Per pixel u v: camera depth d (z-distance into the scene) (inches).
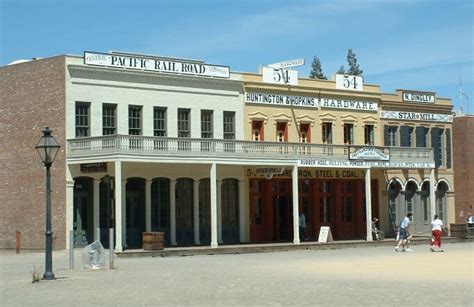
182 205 1870.1
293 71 2105.1
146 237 1574.8
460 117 2546.8
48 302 772.0
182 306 724.0
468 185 2519.7
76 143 1688.0
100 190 1737.2
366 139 2263.8
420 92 2393.0
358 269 1167.0
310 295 803.4
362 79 2258.9
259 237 2018.9
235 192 1975.9
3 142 1841.8
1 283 982.4
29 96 1790.1
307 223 2119.8
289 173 2073.1
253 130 2025.1
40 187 1753.2
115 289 882.8
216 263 1331.2
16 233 1795.0
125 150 1620.3
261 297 788.0
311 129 2133.4
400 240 1756.9
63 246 1699.1
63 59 1715.1
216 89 1955.0
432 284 916.6
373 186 2261.3
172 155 1702.8
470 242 2174.0
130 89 1803.6
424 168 2245.3
